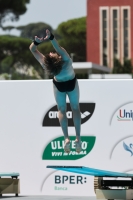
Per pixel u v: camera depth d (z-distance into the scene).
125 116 33.06
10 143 34.28
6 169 34.19
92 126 33.34
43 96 34.06
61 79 24.80
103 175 27.33
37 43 24.44
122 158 33.03
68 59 24.56
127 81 33.09
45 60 24.39
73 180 33.16
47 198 29.81
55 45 24.08
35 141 34.00
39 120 34.03
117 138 33.12
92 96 33.41
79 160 33.34
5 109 34.50
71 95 25.23
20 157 34.09
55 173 33.53
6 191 31.08
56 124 33.78
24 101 34.28
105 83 33.31
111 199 27.81
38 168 33.84
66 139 25.56
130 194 27.58
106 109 33.28
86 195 32.78
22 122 34.25
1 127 34.44
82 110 33.47
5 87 34.53
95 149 33.28
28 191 33.72
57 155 33.66
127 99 33.06
